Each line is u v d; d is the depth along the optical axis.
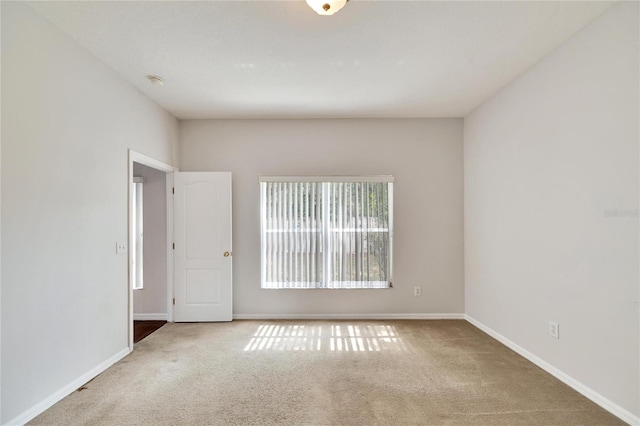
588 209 2.31
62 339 2.34
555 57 2.62
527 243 2.99
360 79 3.16
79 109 2.52
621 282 2.07
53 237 2.27
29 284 2.08
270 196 4.30
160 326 4.00
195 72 3.00
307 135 4.31
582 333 2.37
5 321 1.93
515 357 3.03
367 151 4.30
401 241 4.30
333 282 4.29
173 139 4.15
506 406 2.22
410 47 2.60
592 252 2.28
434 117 4.29
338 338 3.55
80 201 2.53
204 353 3.15
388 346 3.32
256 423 2.05
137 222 4.29
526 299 3.01
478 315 3.93
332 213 4.29
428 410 2.18
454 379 2.60
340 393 2.40
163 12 2.15
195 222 4.20
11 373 1.96
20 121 2.03
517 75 3.10
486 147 3.71
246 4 2.07
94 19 2.22
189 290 4.19
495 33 2.41
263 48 2.60
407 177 4.31
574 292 2.44
